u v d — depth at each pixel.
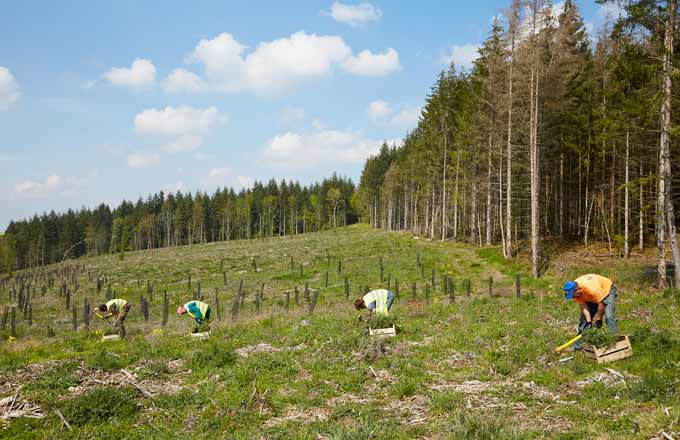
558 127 31.91
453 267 28.88
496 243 38.94
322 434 5.97
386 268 30.14
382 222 81.94
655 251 27.09
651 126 20.92
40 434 6.30
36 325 21.83
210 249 66.81
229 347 10.63
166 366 9.34
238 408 7.02
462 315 13.37
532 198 24.50
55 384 8.13
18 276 52.97
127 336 14.01
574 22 28.52
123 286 33.94
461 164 42.47
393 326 11.23
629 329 9.71
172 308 24.08
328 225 116.31
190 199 119.56
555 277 23.09
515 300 15.69
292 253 44.22
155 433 6.34
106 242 108.62
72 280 39.50
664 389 6.10
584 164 32.41
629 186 17.94
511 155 30.47
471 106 38.19
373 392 7.55
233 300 24.69
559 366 7.95
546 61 26.06
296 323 13.36
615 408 5.92
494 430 5.44
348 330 11.70
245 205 108.25
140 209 120.62
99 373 8.99
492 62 29.66
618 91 22.88
